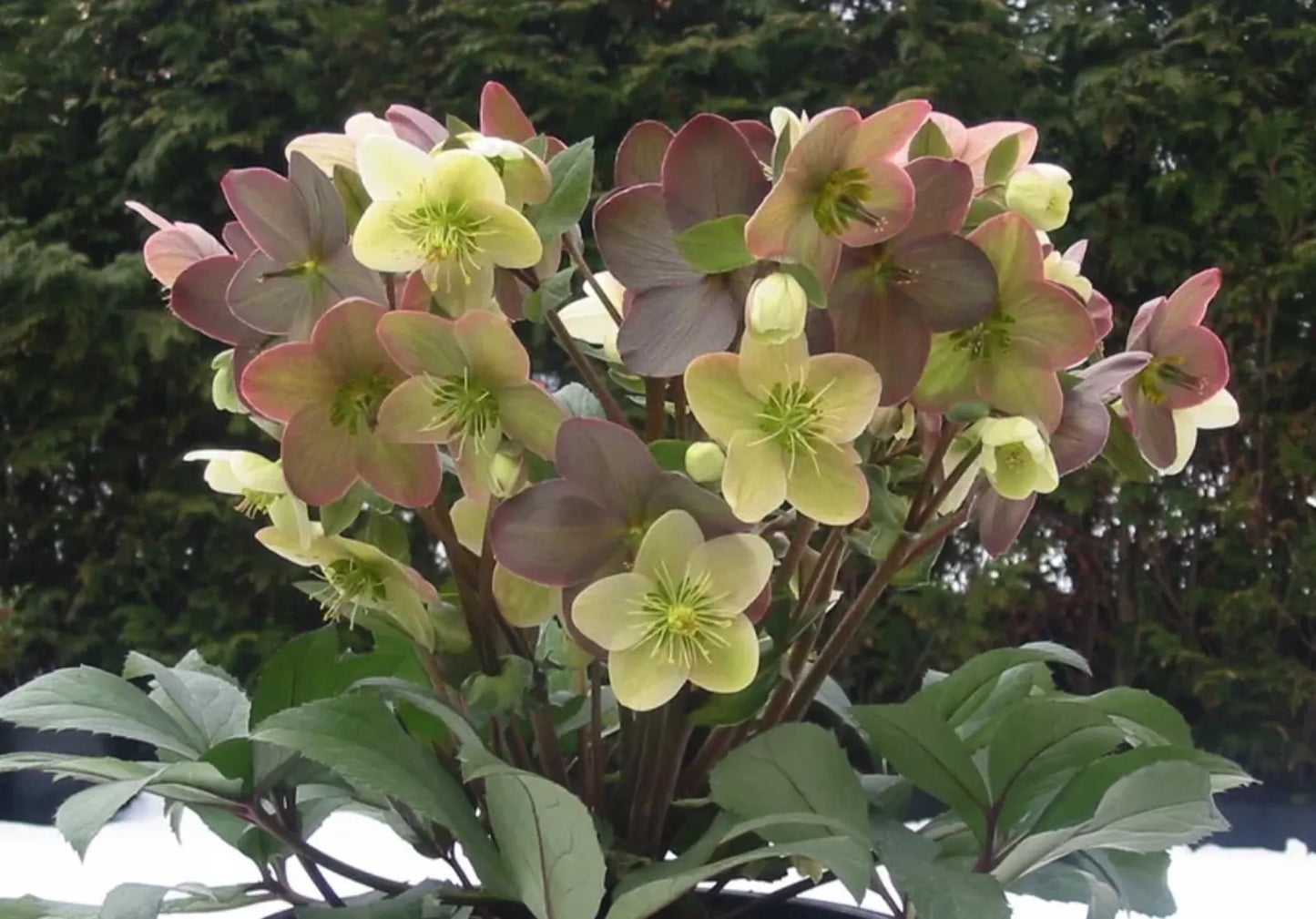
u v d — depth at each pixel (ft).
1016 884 1.86
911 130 1.38
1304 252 5.72
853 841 1.38
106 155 6.38
